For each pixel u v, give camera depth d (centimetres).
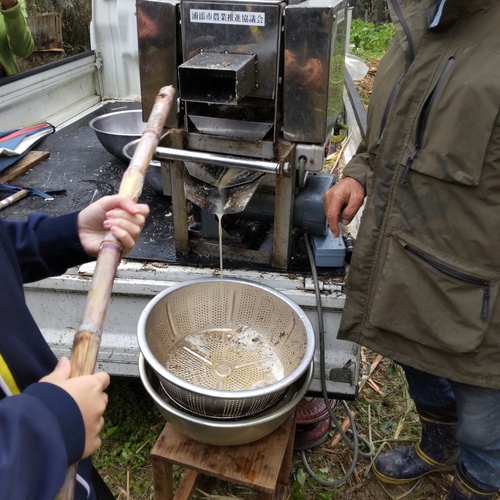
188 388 117
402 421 198
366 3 878
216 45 134
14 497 52
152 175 188
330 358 164
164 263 163
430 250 115
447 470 174
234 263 162
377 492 174
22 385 76
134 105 309
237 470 131
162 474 141
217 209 146
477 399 125
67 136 261
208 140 147
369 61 637
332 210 142
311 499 170
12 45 255
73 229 92
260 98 142
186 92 125
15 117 251
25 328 80
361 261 127
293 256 166
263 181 153
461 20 106
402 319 123
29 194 199
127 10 291
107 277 79
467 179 107
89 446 64
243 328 158
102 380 68
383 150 119
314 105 135
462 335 116
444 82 107
